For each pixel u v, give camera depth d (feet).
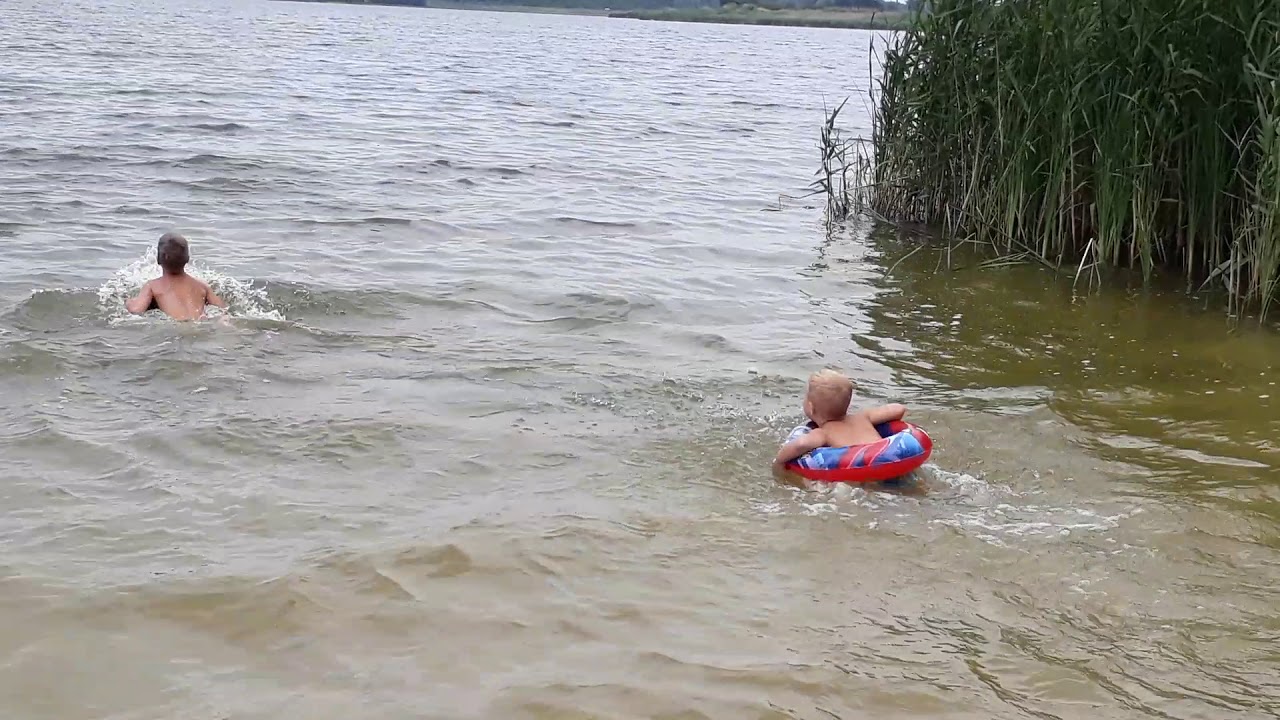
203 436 22.06
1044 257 35.24
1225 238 33.14
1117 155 33.19
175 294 27.40
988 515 20.40
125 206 37.73
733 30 391.86
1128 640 17.74
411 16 363.76
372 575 18.44
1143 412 24.59
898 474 21.12
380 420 22.93
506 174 46.47
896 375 26.32
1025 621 18.03
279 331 26.96
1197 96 32.04
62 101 61.46
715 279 32.94
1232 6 31.07
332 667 16.75
